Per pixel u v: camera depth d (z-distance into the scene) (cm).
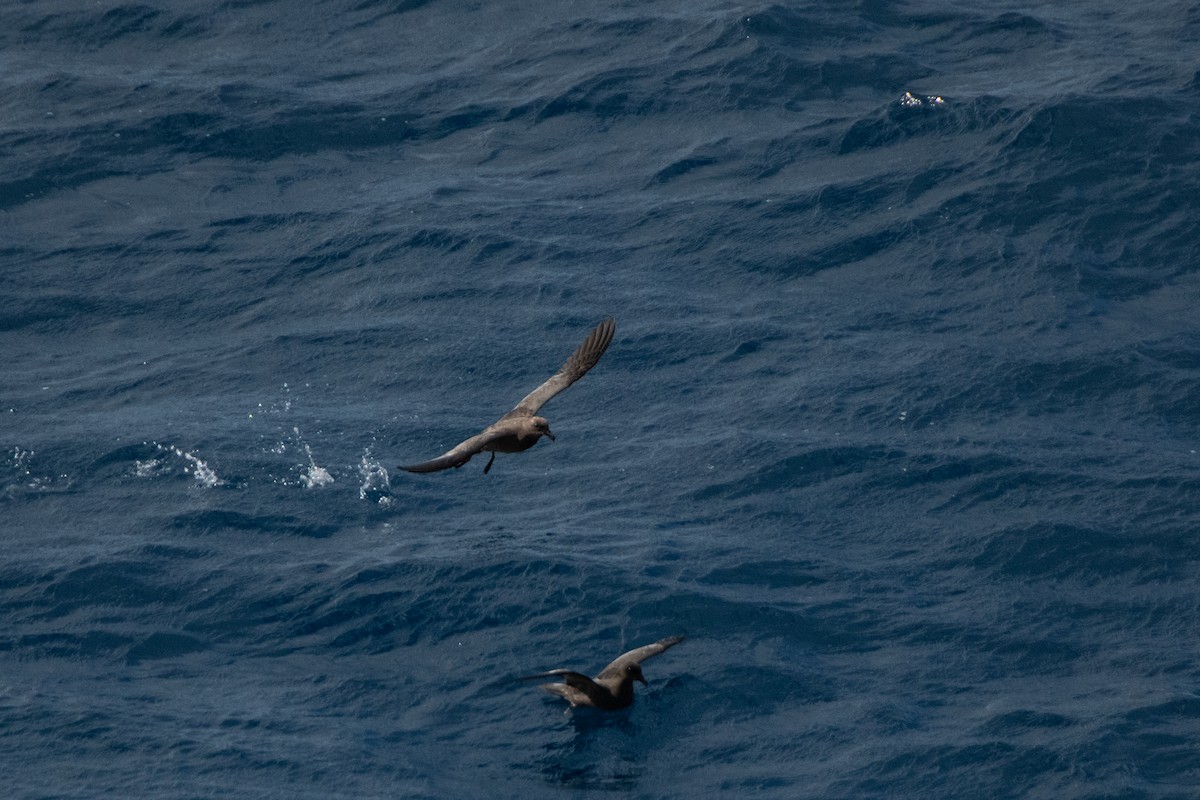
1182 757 3462
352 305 5788
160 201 6581
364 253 6106
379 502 4575
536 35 7812
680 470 4703
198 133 7000
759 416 4972
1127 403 4956
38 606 4081
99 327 5750
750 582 4141
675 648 3881
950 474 4609
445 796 3375
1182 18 7469
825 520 4441
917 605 4066
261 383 5300
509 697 3716
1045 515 4406
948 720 3625
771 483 4609
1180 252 5741
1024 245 5819
